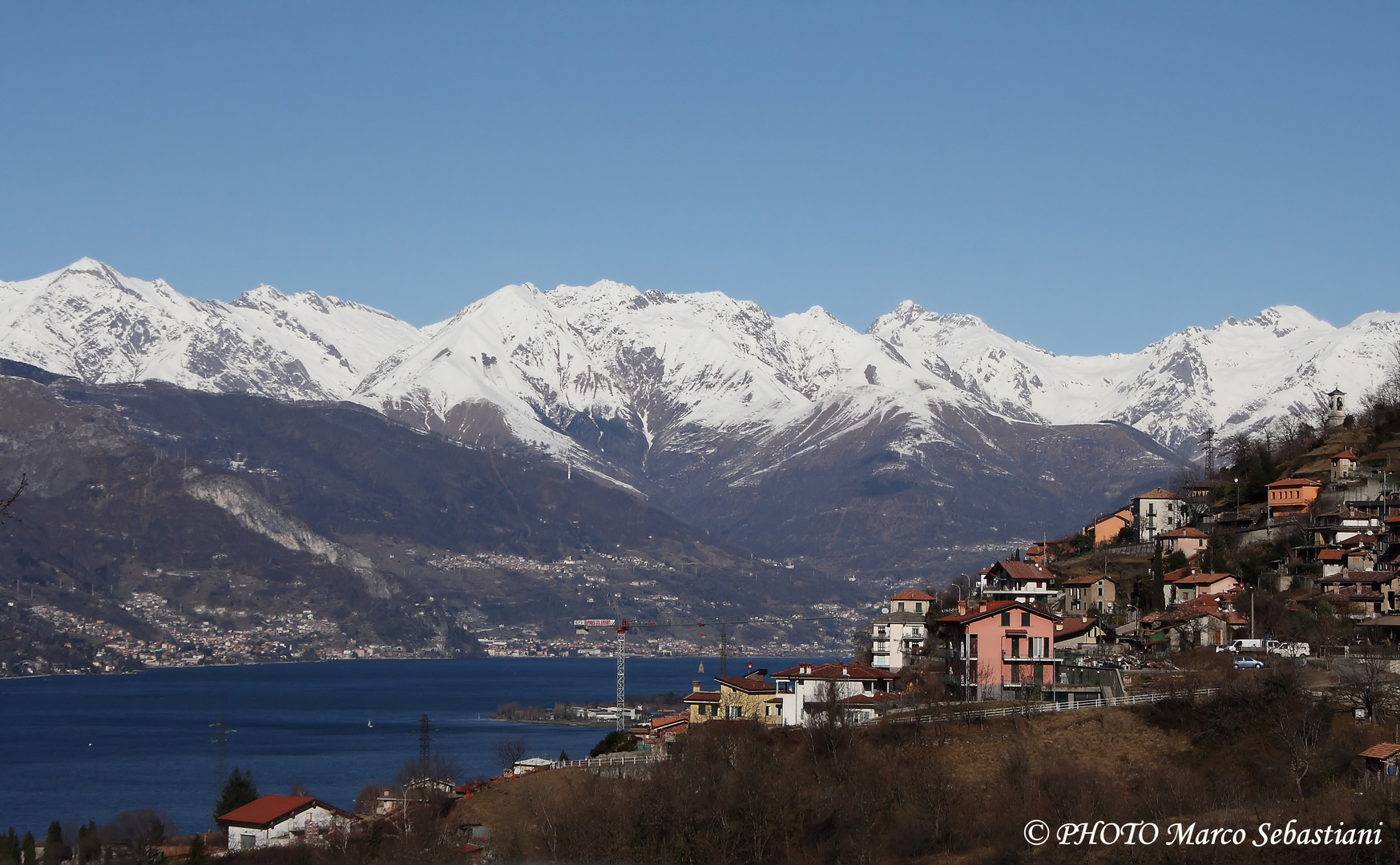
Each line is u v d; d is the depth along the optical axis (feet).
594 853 504.02
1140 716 547.49
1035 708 570.87
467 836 555.28
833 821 488.44
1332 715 522.06
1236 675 559.38
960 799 496.23
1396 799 436.35
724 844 491.72
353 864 547.90
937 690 630.33
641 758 621.72
